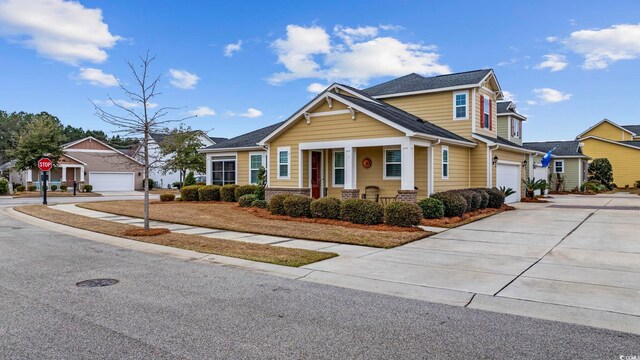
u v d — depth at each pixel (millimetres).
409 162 14188
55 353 3752
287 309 5133
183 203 20641
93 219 14430
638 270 7180
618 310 5090
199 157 37625
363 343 4070
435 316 4902
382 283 6441
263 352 3832
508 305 5324
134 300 5430
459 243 9969
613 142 39750
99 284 6242
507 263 7816
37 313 4871
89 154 43219
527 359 3721
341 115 15789
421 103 21000
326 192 18375
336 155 18281
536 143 39000
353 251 9047
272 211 14906
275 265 7660
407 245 9750
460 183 18500
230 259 8172
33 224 13625
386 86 23406
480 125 20203
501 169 20938
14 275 6797
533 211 17109
